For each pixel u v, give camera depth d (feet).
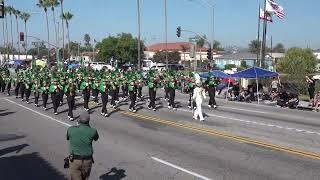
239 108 87.81
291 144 48.08
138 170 36.55
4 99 109.19
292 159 40.65
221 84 124.47
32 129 60.08
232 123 64.85
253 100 105.60
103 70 112.37
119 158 41.14
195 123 64.59
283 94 93.25
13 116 75.46
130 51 324.39
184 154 42.86
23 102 100.99
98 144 48.34
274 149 45.19
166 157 41.52
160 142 49.42
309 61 247.91
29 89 99.09
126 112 78.89
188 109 84.02
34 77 99.71
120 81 100.01
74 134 26.78
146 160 40.27
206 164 38.55
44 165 38.88
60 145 48.14
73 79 90.48
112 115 75.31
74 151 26.63
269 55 327.67
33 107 90.07
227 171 36.09
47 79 87.35
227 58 381.81
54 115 76.43
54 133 56.49
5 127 62.18
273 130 58.54
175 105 91.45
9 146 47.80
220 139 51.01
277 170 36.52
